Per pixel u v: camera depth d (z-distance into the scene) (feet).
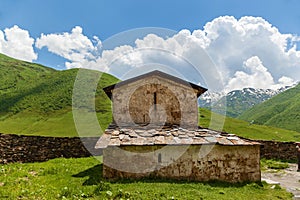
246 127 155.33
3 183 44.91
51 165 67.36
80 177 51.21
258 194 44.16
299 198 44.37
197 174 49.49
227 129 143.54
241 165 51.03
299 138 144.87
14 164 73.20
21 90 263.90
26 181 47.24
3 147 81.30
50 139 86.12
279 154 95.81
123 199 36.11
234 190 44.91
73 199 36.22
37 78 312.71
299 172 73.82
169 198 36.60
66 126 156.56
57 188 42.65
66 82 254.06
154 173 48.93
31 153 83.66
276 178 65.10
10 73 356.59
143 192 38.93
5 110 215.10
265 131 151.64
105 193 38.19
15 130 162.91
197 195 38.86
